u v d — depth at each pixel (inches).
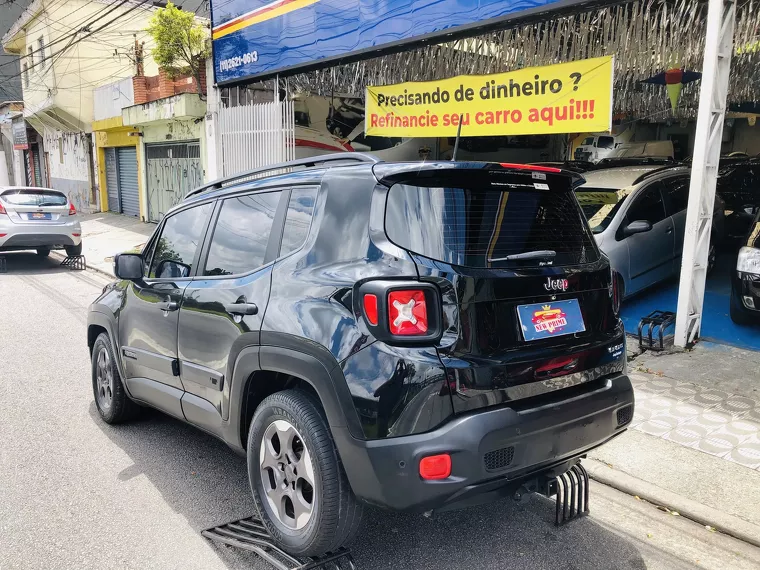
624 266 281.0
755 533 132.2
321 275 113.1
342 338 104.5
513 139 621.3
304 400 115.4
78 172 1023.0
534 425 104.2
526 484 113.0
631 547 130.3
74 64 894.4
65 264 554.6
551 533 135.3
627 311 298.2
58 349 289.1
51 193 524.7
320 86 452.4
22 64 1122.7
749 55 335.9
